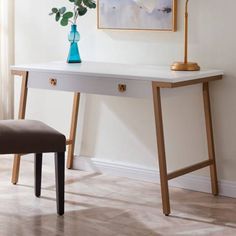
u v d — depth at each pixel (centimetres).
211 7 495
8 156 594
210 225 452
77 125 563
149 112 529
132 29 525
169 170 526
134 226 450
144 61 527
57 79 497
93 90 482
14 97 592
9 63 591
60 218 460
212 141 500
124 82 468
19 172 551
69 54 533
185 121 515
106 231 441
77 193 506
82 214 467
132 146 540
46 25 569
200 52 503
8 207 477
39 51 576
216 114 502
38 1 570
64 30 561
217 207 482
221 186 506
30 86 511
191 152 516
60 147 455
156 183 530
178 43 512
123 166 544
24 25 580
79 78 487
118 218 461
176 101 517
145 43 525
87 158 560
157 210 476
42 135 451
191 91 489
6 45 588
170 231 443
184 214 469
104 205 484
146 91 461
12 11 586
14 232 438
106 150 553
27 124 463
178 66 487
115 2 529
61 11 523
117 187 520
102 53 545
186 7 486
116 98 542
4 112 598
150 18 517
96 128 555
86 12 547
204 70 491
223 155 504
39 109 582
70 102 566
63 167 461
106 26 536
